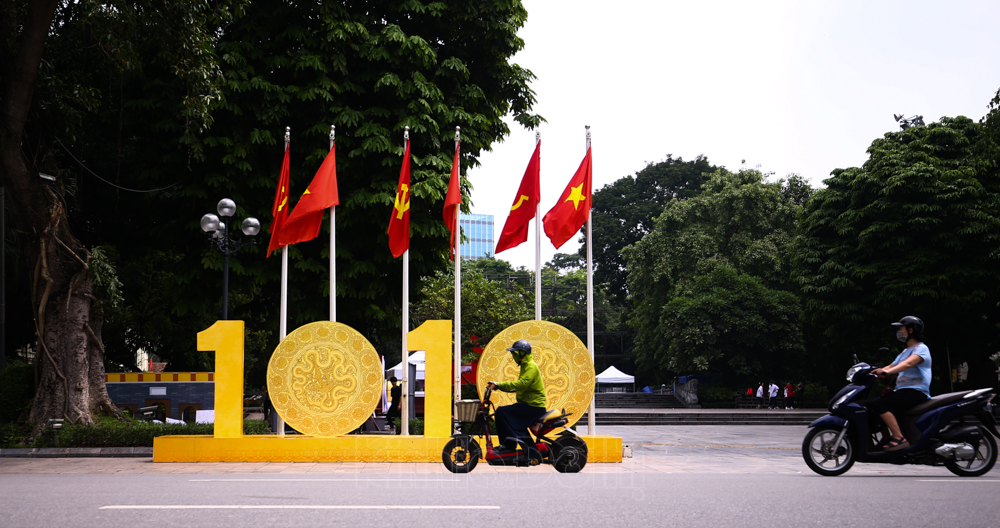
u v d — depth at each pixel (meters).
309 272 17.73
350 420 12.45
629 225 60.66
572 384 12.42
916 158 29.92
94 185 20.45
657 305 48.47
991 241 27.92
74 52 16.27
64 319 15.43
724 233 45.91
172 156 17.05
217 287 18.06
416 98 17.59
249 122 17.41
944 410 8.59
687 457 13.70
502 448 8.97
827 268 31.11
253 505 5.83
